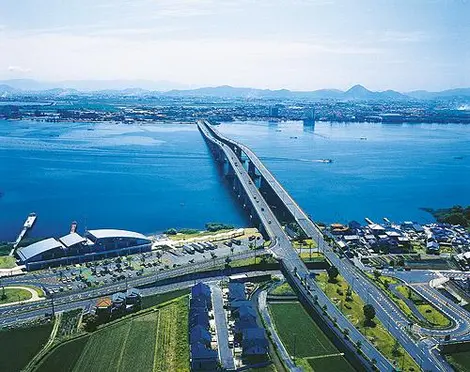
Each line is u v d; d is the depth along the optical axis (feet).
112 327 599.98
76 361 527.40
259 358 543.80
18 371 508.53
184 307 650.43
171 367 520.42
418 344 576.61
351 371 524.52
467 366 537.24
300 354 556.10
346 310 651.66
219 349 559.38
